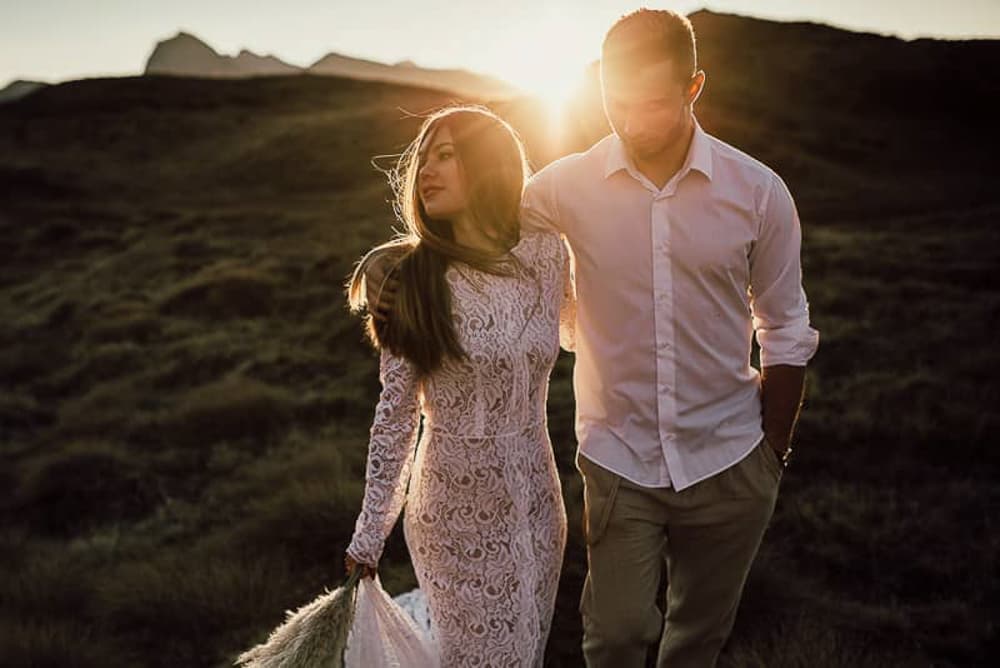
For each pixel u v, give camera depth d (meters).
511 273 2.59
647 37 2.32
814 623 4.45
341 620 2.52
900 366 9.88
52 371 13.71
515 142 2.64
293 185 41.25
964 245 19.09
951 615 4.63
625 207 2.53
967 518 5.93
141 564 5.70
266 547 5.91
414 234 2.70
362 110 54.34
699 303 2.54
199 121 53.78
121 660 4.64
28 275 23.94
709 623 2.84
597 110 39.19
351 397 10.16
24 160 45.34
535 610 2.74
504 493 2.62
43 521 7.43
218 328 15.20
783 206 2.53
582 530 5.65
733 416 2.63
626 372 2.61
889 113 52.69
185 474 8.21
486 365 2.54
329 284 17.55
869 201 35.50
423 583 2.77
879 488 6.57
